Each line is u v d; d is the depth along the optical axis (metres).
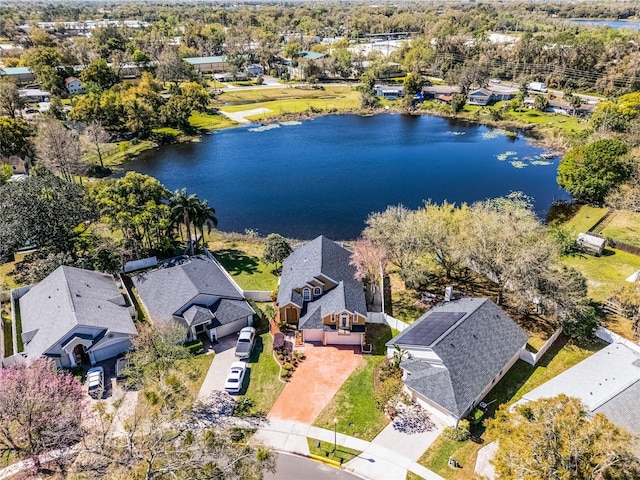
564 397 28.47
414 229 54.81
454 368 39.19
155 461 30.36
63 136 91.00
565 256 65.81
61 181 63.91
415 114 160.50
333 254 56.53
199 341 48.00
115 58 181.00
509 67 190.25
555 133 127.94
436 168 109.00
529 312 52.31
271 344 48.28
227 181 101.88
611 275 60.53
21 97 137.12
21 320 49.47
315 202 91.06
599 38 192.75
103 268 57.47
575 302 46.66
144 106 128.75
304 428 38.09
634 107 121.69
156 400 37.50
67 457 34.62
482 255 51.25
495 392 41.09
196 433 36.56
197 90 148.88
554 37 198.50
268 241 63.59
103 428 34.91
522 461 25.83
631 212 80.88
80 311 45.53
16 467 34.59
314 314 48.62
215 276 55.41
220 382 43.00
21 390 35.00
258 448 31.64
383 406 39.97
